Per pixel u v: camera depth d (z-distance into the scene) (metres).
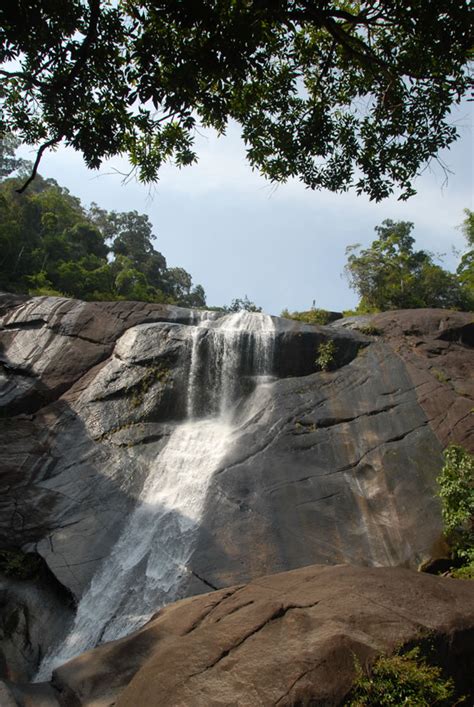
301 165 9.58
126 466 12.73
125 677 5.01
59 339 16.62
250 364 15.81
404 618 4.31
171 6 6.12
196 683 3.92
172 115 7.25
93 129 8.18
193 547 10.20
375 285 35.19
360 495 11.51
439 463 11.89
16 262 37.12
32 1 6.51
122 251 58.16
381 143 8.92
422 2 6.36
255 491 11.48
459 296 34.56
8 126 8.57
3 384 14.99
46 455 12.94
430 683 3.62
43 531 10.94
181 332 16.22
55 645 8.87
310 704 3.54
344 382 14.90
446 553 9.80
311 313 20.83
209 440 13.41
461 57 7.05
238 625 4.60
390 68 7.59
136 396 14.79
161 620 5.89
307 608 4.65
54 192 51.88
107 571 10.15
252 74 7.01
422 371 14.98
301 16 6.57
